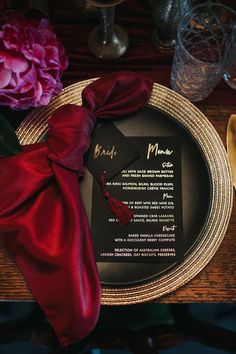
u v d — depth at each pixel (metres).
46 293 0.52
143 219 0.56
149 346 0.69
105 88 0.57
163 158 0.58
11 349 0.99
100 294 0.52
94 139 0.59
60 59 0.54
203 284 0.54
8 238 0.53
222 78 0.63
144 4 0.66
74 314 0.51
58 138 0.54
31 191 0.53
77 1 0.64
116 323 0.76
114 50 0.64
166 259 0.54
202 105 0.61
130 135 0.59
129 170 0.58
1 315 0.87
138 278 0.54
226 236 0.56
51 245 0.52
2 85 0.50
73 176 0.54
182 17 0.58
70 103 0.59
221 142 0.58
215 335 0.72
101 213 0.56
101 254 0.55
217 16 0.60
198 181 0.57
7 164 0.54
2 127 0.52
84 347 0.71
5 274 0.54
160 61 0.64
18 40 0.48
